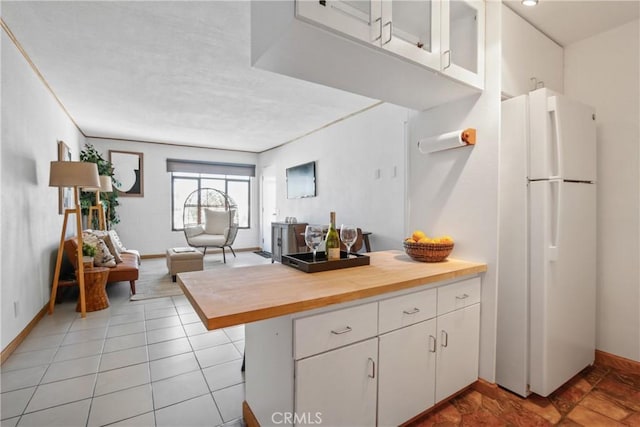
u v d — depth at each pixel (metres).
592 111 2.06
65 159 4.18
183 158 6.96
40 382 2.00
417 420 1.62
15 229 2.51
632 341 2.12
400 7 1.51
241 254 7.25
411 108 2.20
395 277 1.50
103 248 3.76
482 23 1.88
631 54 2.11
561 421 1.63
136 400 1.82
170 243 6.86
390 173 3.89
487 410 1.71
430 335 1.60
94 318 3.13
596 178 2.16
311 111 4.43
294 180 6.04
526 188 1.80
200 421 1.65
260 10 1.44
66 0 2.09
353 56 1.46
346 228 1.82
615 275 2.18
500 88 1.83
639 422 1.63
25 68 2.80
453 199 2.05
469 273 1.75
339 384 1.26
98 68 3.09
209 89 3.63
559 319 1.84
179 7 2.17
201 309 1.04
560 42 2.33
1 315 2.24
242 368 2.16
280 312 1.09
